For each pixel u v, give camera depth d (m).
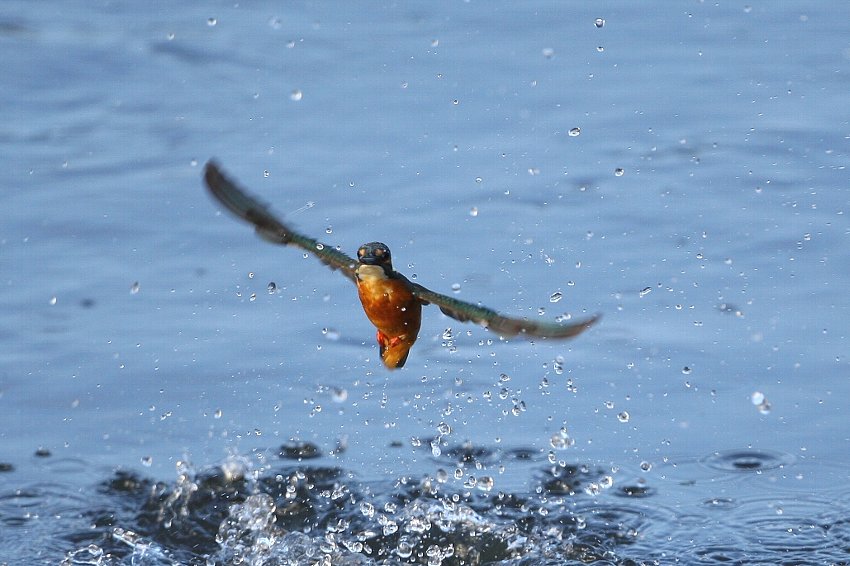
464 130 20.20
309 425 13.52
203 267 16.50
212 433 13.38
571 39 24.23
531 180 18.31
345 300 15.80
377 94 21.86
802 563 11.14
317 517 12.22
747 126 19.73
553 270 15.85
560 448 12.96
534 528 11.87
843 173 17.95
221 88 22.39
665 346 14.31
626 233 16.67
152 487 12.62
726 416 13.19
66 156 19.80
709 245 16.27
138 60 23.81
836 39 23.62
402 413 13.66
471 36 24.53
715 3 26.03
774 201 17.28
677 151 18.98
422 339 14.96
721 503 12.02
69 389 14.02
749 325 14.55
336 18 25.89
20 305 15.55
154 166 19.44
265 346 14.79
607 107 20.83
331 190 18.22
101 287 15.98
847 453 12.55
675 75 22.16
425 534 11.89
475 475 12.64
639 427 13.16
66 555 11.62
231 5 27.11
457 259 16.14
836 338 14.21
